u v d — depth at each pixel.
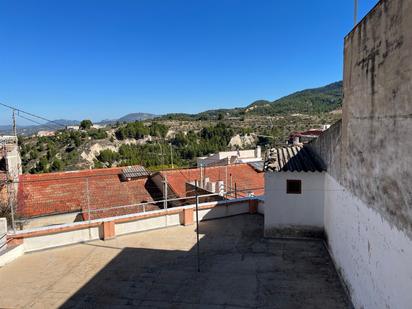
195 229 10.67
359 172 5.45
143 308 6.28
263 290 6.81
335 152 7.52
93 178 17.56
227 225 10.98
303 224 9.45
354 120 5.72
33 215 14.17
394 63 3.90
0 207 12.79
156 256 8.66
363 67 5.15
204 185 15.12
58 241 9.33
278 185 9.48
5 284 7.31
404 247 3.69
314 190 9.27
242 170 19.67
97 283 7.28
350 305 6.10
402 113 3.69
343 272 6.76
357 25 5.48
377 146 4.54
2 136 16.47
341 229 6.93
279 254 8.56
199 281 7.28
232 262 8.18
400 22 3.72
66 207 15.02
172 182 17.02
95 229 9.79
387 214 4.21
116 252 8.95
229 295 6.66
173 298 6.60
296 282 7.09
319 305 6.20
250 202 12.15
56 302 6.54
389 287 4.15
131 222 10.33
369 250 4.96
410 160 3.49
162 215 10.77
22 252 8.90
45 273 7.81
